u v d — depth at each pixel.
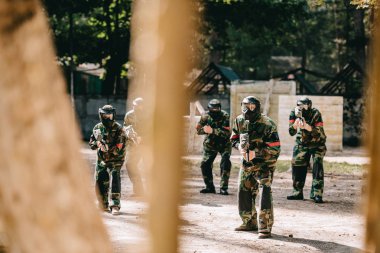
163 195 1.40
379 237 1.39
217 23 38.59
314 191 13.87
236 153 27.83
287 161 23.08
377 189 1.40
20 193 1.43
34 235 1.44
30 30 1.45
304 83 38.44
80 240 1.46
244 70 65.06
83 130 36.91
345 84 35.97
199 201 13.51
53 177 1.43
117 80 39.50
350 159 25.88
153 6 1.38
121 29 37.41
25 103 1.43
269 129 9.59
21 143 1.42
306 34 69.38
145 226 1.42
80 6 35.41
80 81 47.41
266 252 8.85
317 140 13.82
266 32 45.75
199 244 9.13
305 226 11.00
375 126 1.40
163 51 1.37
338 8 55.56
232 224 10.88
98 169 11.63
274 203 13.62
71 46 36.59
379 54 1.42
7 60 1.44
